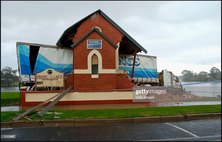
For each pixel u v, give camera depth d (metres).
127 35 14.42
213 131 6.77
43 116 8.20
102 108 10.51
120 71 13.52
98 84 12.22
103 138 5.82
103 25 14.30
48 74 11.63
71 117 8.11
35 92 11.41
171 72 22.88
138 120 8.23
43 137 5.91
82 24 14.01
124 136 6.05
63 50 15.49
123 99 12.49
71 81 12.94
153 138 5.88
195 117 9.01
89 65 12.16
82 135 6.13
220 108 10.59
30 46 14.75
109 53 12.43
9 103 12.34
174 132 6.59
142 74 20.38
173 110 9.86
